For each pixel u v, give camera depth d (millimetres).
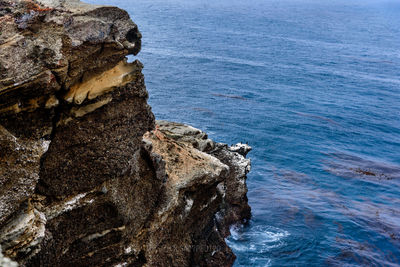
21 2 10578
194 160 18688
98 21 11680
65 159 12195
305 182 37719
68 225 12703
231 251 23000
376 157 45844
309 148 46281
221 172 18906
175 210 16906
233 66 89000
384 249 27922
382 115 62750
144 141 15312
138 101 13945
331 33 171875
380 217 32156
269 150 44719
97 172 13047
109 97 12680
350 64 106312
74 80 11641
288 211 31188
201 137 23750
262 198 33188
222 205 25906
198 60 91000
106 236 13789
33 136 10969
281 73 86875
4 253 10156
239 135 48406
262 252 25484
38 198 11930
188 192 17656
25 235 10500
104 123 12891
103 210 13461
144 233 15562
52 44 10688
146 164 15367
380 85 84312
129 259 14984
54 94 11188
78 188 12711
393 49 140875
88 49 11547
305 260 25469
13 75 9938
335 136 51531
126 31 12758
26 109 10648
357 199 35312
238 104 60719
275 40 137125
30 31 10484
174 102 58562
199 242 19750
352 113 62062
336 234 28891
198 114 54219
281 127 52375
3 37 9992
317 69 95375
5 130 10195
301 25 192250
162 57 89812
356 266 25625
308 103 65375
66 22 11062
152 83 67875
